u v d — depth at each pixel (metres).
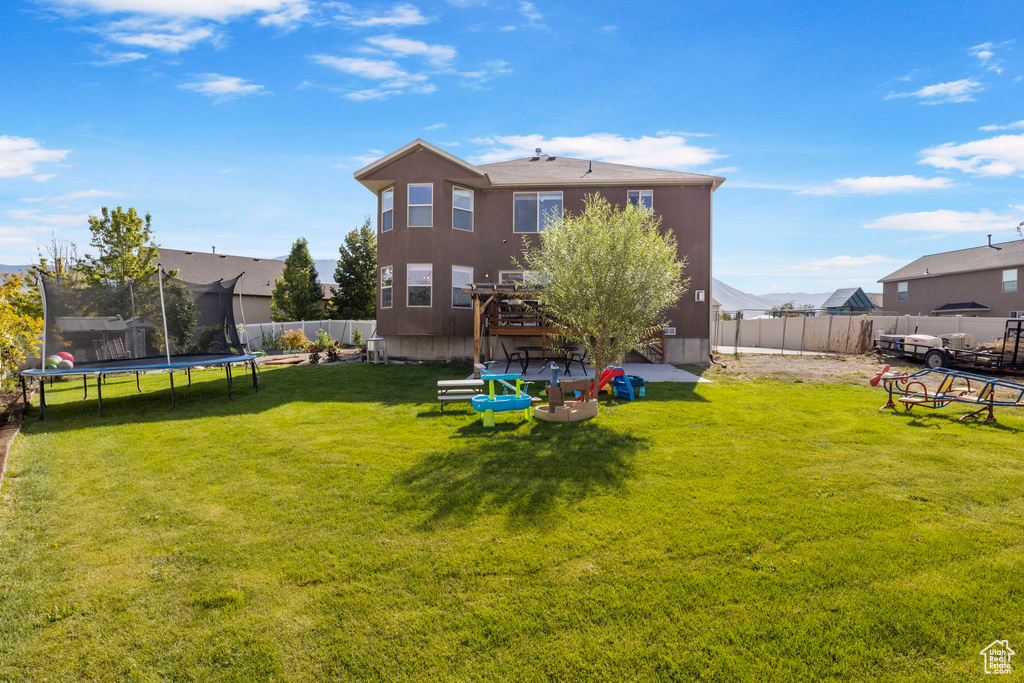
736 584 3.62
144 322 12.75
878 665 2.80
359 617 3.31
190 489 5.73
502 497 5.39
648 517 4.82
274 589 3.65
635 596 3.49
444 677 2.76
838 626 3.13
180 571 3.92
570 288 9.57
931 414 9.48
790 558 3.98
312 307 34.31
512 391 11.91
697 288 18.55
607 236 9.28
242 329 16.28
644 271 9.36
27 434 8.29
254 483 5.93
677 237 18.55
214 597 3.54
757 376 14.98
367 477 6.08
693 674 2.75
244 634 3.14
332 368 16.94
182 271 34.97
